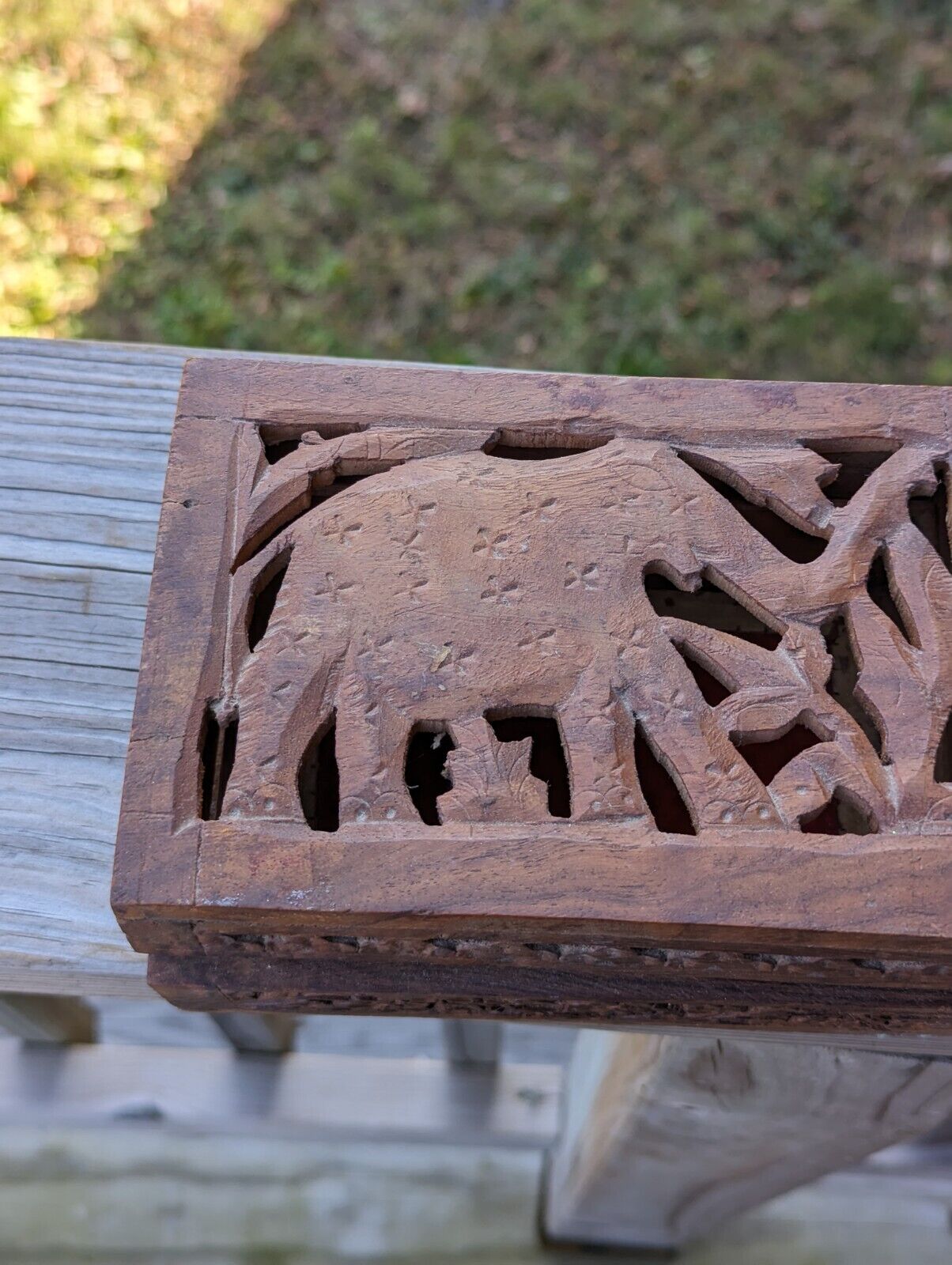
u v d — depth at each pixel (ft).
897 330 2.22
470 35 2.50
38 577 0.99
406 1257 1.71
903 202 2.34
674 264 2.28
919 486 0.89
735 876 0.79
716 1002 0.85
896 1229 1.73
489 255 2.29
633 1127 1.14
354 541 0.87
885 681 0.84
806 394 0.91
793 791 0.81
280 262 2.28
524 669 0.84
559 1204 1.57
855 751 0.83
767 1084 1.00
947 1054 0.90
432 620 0.85
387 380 0.91
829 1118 1.03
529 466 0.89
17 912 0.91
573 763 0.82
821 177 2.36
